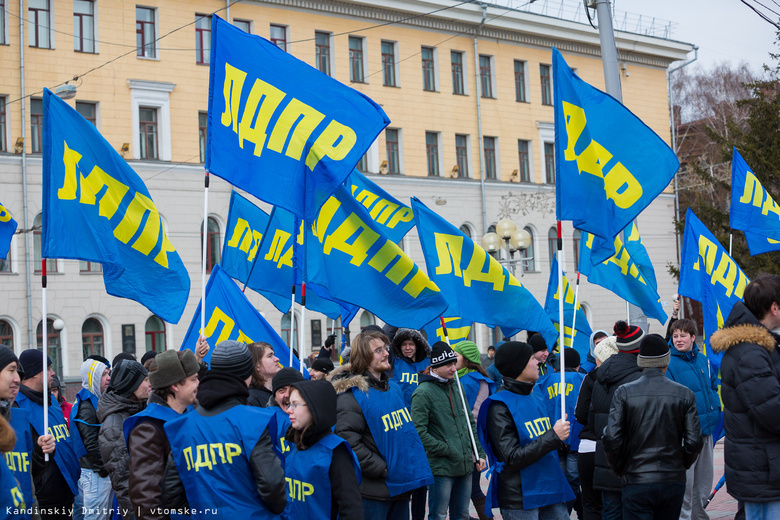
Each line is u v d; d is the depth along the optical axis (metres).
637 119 6.63
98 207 7.16
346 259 6.90
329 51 33.00
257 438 4.34
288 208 6.45
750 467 5.02
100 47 28.44
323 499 4.61
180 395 4.71
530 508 5.92
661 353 5.73
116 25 28.77
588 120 6.54
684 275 9.48
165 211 29.08
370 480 5.86
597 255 6.74
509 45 37.59
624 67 40.97
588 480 7.31
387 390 6.16
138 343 28.36
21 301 26.56
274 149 6.54
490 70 37.25
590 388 7.19
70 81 27.88
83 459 6.98
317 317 31.67
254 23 31.33
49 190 6.85
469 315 8.47
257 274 9.05
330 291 6.81
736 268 9.55
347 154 6.46
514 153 37.53
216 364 4.52
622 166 6.60
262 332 7.35
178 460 4.33
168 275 7.54
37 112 27.52
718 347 5.20
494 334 35.50
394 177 33.94
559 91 6.28
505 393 6.11
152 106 29.27
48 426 6.61
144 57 29.19
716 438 7.92
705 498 7.68
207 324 7.43
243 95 6.58
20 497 4.10
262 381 6.30
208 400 4.43
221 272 7.51
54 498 6.66
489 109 36.91
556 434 5.71
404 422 6.12
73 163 7.04
